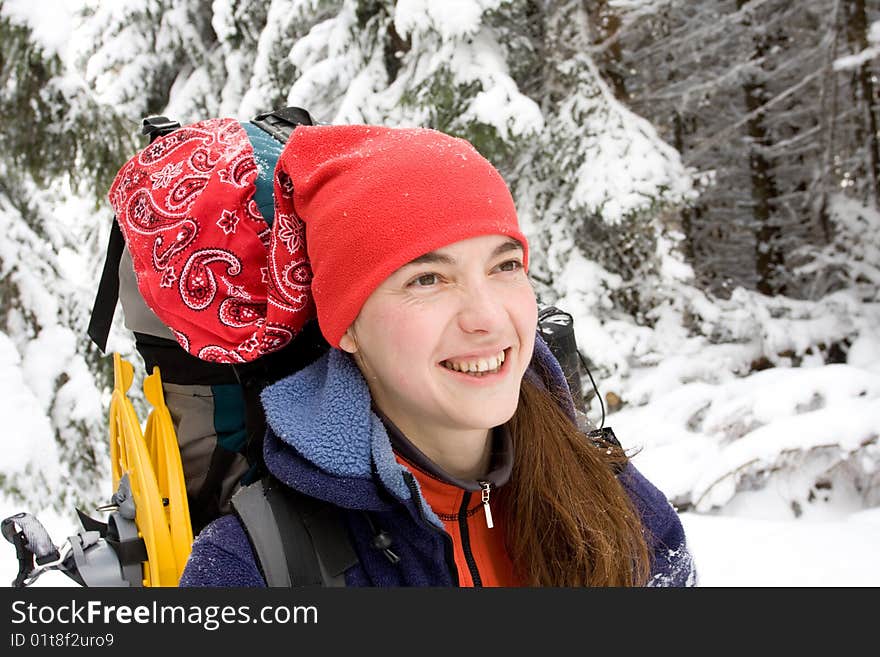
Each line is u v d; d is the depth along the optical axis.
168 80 7.20
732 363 5.69
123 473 1.44
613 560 1.13
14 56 3.67
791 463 3.71
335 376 1.01
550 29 5.78
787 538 3.21
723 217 8.77
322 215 1.01
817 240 7.84
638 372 5.68
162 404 1.33
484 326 0.94
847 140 7.56
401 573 1.01
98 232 6.21
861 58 6.02
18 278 3.78
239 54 6.52
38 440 3.12
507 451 1.08
